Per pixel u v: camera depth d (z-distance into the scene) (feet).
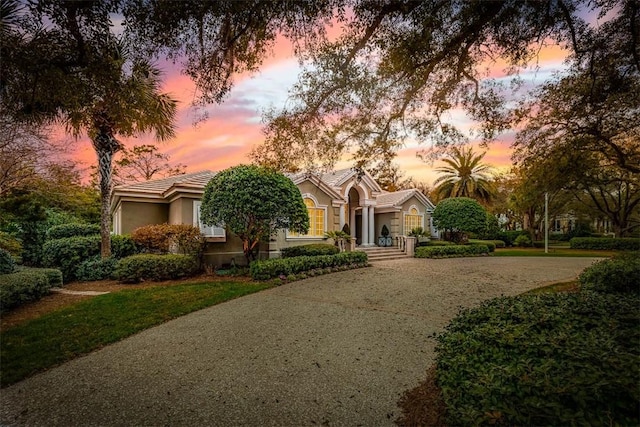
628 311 11.83
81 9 11.73
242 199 36.09
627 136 24.17
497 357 9.48
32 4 11.53
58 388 13.93
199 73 14.99
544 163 28.89
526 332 10.32
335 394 13.28
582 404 6.61
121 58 13.94
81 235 47.96
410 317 23.57
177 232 37.78
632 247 74.59
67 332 20.10
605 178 37.58
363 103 18.61
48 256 36.65
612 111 21.68
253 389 13.74
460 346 10.90
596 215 93.86
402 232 70.95
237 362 16.33
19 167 44.14
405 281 36.50
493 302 14.98
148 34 12.74
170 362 16.35
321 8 13.46
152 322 22.09
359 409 12.19
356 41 15.25
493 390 7.66
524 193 36.14
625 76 18.88
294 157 21.80
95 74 13.76
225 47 14.16
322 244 47.70
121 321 22.13
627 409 6.44
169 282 35.06
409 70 16.22
